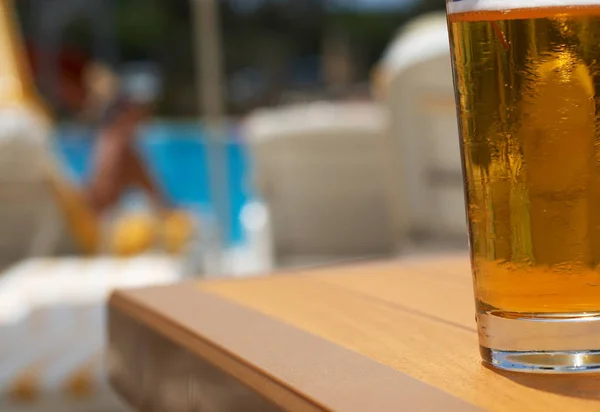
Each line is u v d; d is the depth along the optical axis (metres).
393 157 2.21
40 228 3.12
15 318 1.81
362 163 3.59
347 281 0.85
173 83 16.27
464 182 0.62
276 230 3.72
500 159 0.59
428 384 0.56
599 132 0.58
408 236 2.23
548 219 0.58
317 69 15.32
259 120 3.81
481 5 0.59
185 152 11.47
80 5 15.12
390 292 0.80
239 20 15.49
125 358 0.79
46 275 2.26
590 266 0.58
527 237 0.58
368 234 3.69
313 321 0.71
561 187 0.58
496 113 0.59
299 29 15.43
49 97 14.48
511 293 0.59
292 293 0.80
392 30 14.70
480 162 0.60
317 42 15.37
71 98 14.55
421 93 2.15
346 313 0.73
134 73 15.94
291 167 3.62
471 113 0.60
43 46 14.75
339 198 3.65
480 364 0.60
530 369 0.58
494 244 0.59
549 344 0.58
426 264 0.92
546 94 0.58
